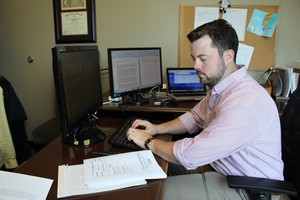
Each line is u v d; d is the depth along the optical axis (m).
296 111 1.22
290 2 2.09
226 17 2.15
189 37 1.10
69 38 2.40
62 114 1.05
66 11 2.35
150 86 1.95
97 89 1.50
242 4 2.13
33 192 0.81
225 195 1.05
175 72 2.00
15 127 2.00
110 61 1.66
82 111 1.26
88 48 1.37
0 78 1.92
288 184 0.95
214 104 1.22
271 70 2.10
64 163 1.02
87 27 2.35
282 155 1.24
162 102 1.79
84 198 0.80
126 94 1.78
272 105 1.08
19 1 2.43
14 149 1.97
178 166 1.36
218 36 1.04
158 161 1.05
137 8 2.27
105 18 2.33
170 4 2.22
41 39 2.48
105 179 0.88
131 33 2.32
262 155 1.07
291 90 1.96
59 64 1.00
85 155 1.10
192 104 1.80
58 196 0.80
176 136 1.56
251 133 1.00
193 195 1.08
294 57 2.19
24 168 0.98
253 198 0.96
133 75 1.81
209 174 1.17
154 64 1.97
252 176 1.05
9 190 0.81
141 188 0.86
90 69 1.39
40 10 2.42
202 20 2.19
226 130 0.97
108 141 1.21
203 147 0.98
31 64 2.57
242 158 1.08
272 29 2.13
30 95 2.65
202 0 2.17
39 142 2.24
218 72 1.09
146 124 1.38
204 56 1.07
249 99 1.01
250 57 2.21
